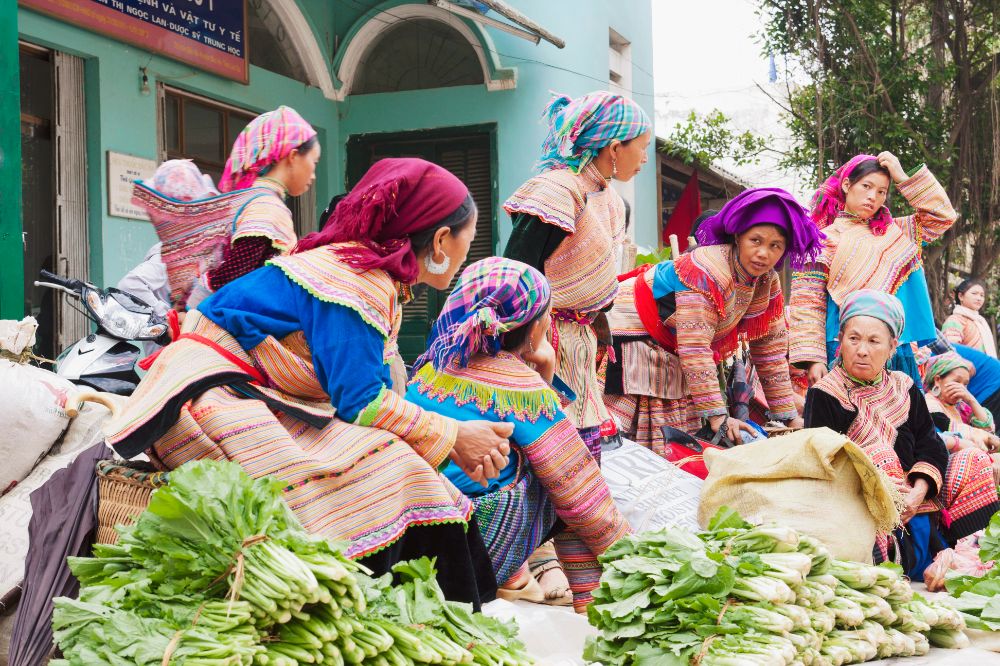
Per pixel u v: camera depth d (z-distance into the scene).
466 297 3.06
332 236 2.59
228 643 1.83
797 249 4.31
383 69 11.12
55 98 7.58
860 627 2.73
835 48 14.16
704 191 17.06
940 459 4.18
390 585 2.27
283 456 2.39
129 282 4.62
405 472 2.48
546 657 2.77
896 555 4.00
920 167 5.36
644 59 13.58
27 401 3.09
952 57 14.60
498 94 10.75
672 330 4.50
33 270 7.48
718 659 2.32
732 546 2.76
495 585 2.72
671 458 4.20
